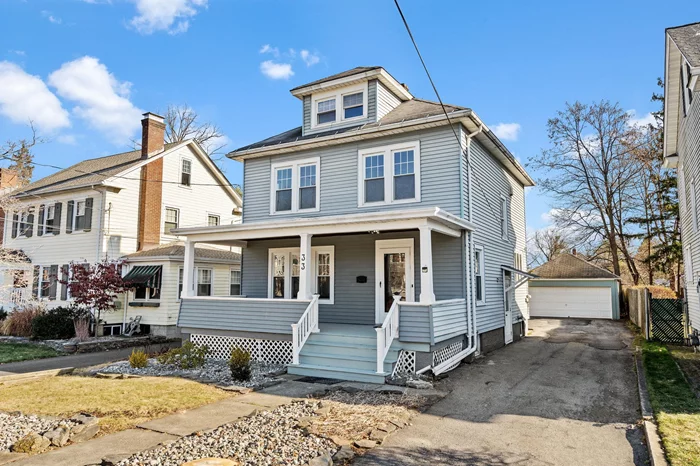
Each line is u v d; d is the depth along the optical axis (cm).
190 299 1288
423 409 721
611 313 2562
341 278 1305
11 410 702
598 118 2811
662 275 3391
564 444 566
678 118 1422
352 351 999
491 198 1446
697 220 1174
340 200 1316
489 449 548
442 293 1179
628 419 668
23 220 2233
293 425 618
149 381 925
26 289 2050
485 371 1028
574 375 984
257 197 1471
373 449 544
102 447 538
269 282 1420
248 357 952
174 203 2164
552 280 2728
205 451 520
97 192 1922
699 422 611
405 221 1001
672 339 1450
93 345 1486
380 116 1370
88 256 1903
